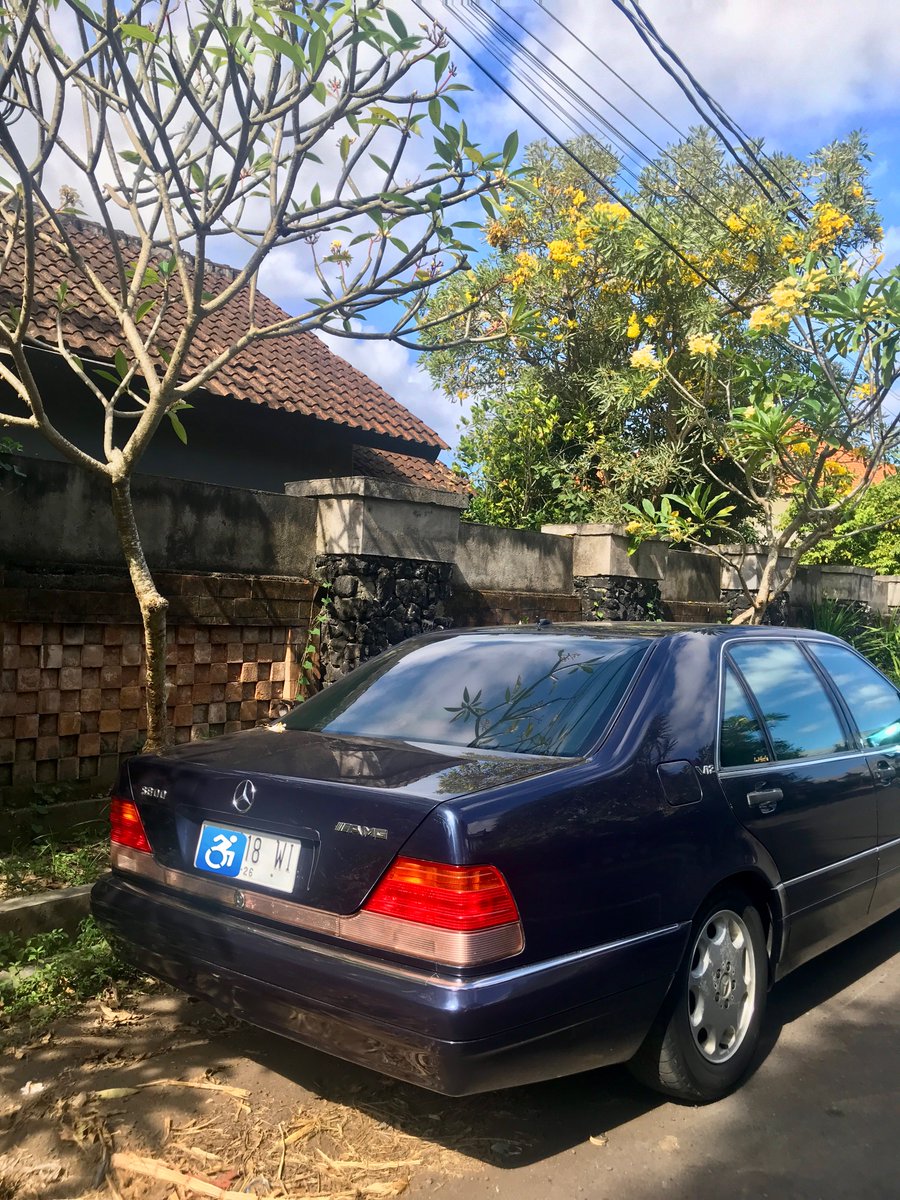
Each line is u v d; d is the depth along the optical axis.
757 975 3.31
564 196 12.48
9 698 4.97
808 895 3.57
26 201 3.93
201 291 4.23
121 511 4.48
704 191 11.62
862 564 14.98
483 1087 2.42
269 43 3.55
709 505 8.88
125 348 8.41
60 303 5.01
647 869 2.84
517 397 11.70
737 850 3.18
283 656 6.43
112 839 3.31
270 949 2.68
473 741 3.19
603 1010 2.66
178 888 3.04
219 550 6.10
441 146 4.20
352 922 2.57
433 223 4.39
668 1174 2.70
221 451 9.80
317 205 4.43
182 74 3.90
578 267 11.21
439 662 3.77
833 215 10.36
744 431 7.97
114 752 5.46
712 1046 3.12
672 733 3.18
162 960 3.01
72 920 4.24
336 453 10.94
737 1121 2.98
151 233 4.92
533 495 11.80
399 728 3.39
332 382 11.43
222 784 2.96
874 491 14.79
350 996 2.49
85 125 4.66
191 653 5.87
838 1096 3.15
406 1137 2.86
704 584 10.41
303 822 2.71
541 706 3.26
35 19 3.77
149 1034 3.50
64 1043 3.42
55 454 8.52
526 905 2.52
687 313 10.64
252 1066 3.27
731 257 10.48
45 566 5.17
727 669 3.67
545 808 2.65
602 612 8.68
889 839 4.18
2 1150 2.76
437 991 2.38
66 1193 2.58
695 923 3.04
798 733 3.83
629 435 11.59
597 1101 3.09
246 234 4.71
